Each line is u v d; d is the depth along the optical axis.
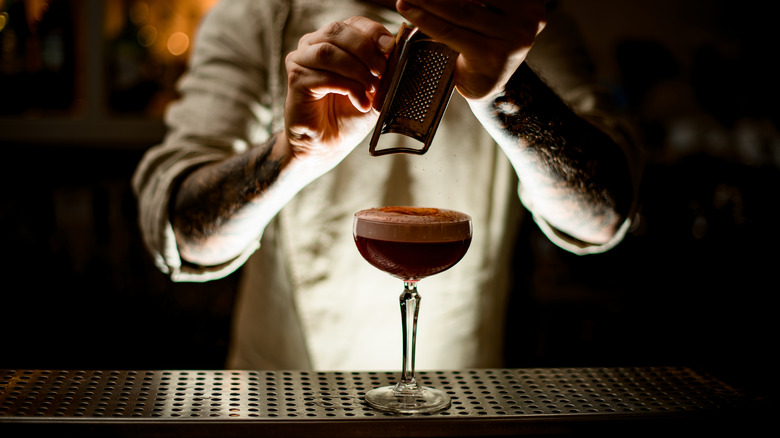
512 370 0.85
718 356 1.58
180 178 0.99
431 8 0.70
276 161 0.87
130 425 0.70
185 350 1.76
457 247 0.77
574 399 0.77
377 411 0.74
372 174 1.07
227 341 1.77
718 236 1.82
